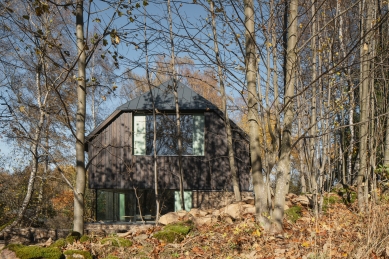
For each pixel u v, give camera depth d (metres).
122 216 20.30
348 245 6.34
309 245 6.61
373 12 10.36
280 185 8.08
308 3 10.48
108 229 17.05
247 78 8.45
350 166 14.91
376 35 9.33
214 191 19.30
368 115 10.19
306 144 10.20
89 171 19.81
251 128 8.48
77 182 9.45
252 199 10.92
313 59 10.50
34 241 14.62
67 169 25.77
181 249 7.13
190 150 19.56
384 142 12.07
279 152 8.32
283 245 7.00
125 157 19.64
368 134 10.07
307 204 10.94
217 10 8.12
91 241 7.55
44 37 8.91
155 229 8.60
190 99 19.67
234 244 7.13
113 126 19.83
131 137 19.62
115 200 20.64
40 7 7.86
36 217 20.97
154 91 20.03
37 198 21.66
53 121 18.08
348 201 11.72
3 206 21.00
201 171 19.44
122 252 6.88
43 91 16.97
